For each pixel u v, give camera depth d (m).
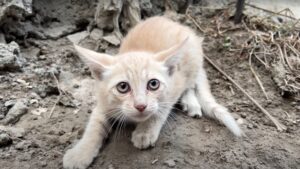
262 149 0.43
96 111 0.44
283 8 0.71
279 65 0.55
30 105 0.48
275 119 0.48
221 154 0.42
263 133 0.45
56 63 0.56
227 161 0.41
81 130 0.45
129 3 0.63
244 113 0.49
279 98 0.52
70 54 0.58
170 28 0.51
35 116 0.46
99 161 0.40
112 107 0.41
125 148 0.42
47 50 0.59
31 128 0.45
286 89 0.51
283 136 0.45
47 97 0.50
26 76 0.52
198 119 0.47
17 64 0.52
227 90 0.53
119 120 0.44
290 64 0.55
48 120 0.46
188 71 0.49
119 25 0.65
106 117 0.44
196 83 0.51
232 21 0.67
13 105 0.47
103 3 0.62
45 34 0.62
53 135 0.44
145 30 0.51
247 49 0.59
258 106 0.50
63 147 0.42
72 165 0.39
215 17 0.68
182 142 0.43
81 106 0.49
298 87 0.52
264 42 0.60
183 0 0.71
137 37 0.50
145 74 0.40
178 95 0.46
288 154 0.42
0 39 0.57
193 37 0.52
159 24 0.52
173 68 0.43
